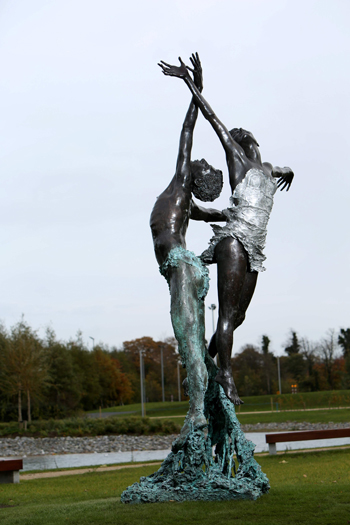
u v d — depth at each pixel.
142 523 5.68
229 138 7.98
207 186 8.08
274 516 5.86
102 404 80.88
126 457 22.28
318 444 23.27
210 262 7.75
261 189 7.65
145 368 99.75
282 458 14.27
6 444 30.52
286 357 91.00
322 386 82.00
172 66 8.27
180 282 7.42
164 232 7.81
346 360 77.00
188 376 7.19
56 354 57.56
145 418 35.50
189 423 6.98
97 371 76.75
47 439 32.50
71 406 58.19
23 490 10.53
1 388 44.72
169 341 104.06
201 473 6.82
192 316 7.32
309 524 5.52
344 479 9.32
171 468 7.20
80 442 30.55
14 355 43.66
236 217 7.55
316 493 7.14
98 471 14.30
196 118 8.30
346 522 5.57
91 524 5.80
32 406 51.47
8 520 6.39
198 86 8.31
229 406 7.29
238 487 6.72
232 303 7.36
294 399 59.41
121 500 6.88
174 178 8.18
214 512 6.04
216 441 7.51
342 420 37.12
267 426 36.75
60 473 14.42
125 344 103.44
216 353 8.00
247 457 7.11
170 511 6.11
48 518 6.29
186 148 8.13
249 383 81.44
